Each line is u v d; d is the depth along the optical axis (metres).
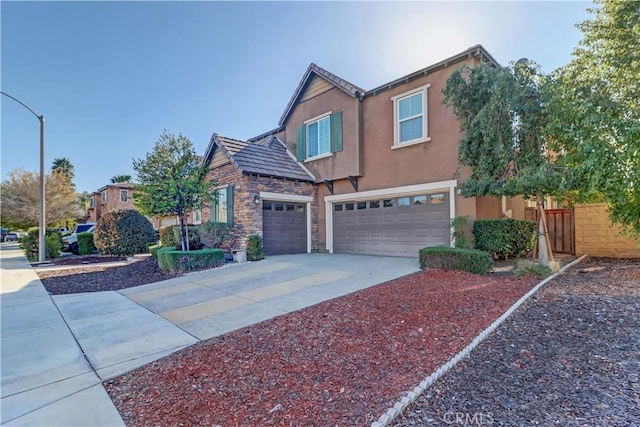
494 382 3.47
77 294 8.34
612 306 5.50
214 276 9.80
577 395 3.19
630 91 7.61
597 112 7.03
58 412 3.10
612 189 6.95
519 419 2.84
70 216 28.58
